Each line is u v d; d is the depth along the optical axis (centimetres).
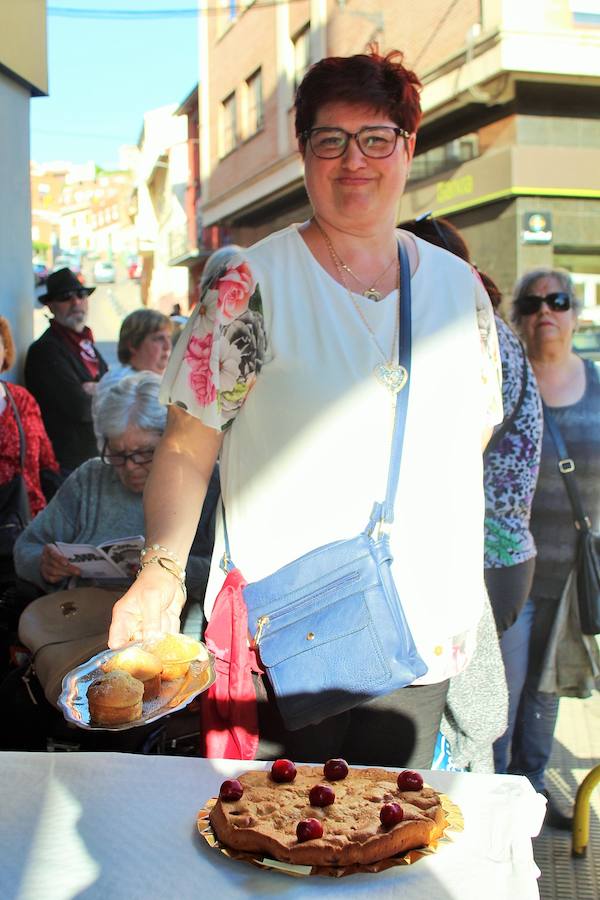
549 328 314
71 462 525
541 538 310
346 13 1441
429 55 1188
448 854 120
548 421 311
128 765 146
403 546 175
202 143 2267
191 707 243
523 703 318
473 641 193
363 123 174
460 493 181
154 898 112
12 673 240
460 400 182
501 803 134
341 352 175
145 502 178
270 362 177
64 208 10169
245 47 1911
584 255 1104
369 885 114
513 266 1080
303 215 1800
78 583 267
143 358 443
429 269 188
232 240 2286
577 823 280
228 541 182
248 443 180
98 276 4969
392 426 175
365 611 168
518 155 1053
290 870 116
